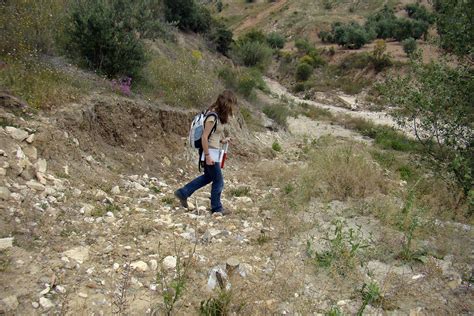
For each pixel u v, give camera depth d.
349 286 3.87
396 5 68.69
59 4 9.72
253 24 79.06
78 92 7.13
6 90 5.93
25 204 4.23
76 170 5.59
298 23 68.94
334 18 67.19
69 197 4.82
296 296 3.66
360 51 48.78
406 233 4.90
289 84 44.66
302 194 6.26
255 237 4.83
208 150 5.22
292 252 4.51
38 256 3.58
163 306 3.25
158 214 5.20
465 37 6.41
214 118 5.17
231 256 4.26
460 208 5.89
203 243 4.51
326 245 4.65
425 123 6.56
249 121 15.07
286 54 51.19
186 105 10.14
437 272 4.09
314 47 53.44
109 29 8.68
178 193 5.50
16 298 2.98
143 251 4.08
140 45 9.38
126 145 7.41
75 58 8.89
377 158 10.80
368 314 3.46
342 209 5.82
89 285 3.37
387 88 7.11
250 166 9.84
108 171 6.22
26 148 5.11
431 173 7.07
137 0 9.47
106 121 7.20
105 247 4.03
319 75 45.75
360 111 33.31
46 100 6.23
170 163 7.95
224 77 18.22
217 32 25.38
